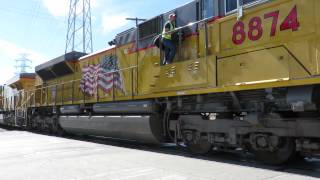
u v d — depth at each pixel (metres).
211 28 9.56
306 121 7.38
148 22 12.09
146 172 7.67
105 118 13.71
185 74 10.06
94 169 8.18
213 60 9.22
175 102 10.66
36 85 22.62
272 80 7.80
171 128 10.77
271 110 8.07
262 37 8.20
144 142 12.41
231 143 8.82
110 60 14.35
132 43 12.84
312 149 7.43
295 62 7.49
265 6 8.19
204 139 9.66
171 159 9.34
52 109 19.97
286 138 7.91
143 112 11.78
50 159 9.87
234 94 8.74
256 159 8.97
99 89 14.85
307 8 7.40
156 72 11.24
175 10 11.15
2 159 10.12
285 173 7.27
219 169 7.80
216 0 9.60
